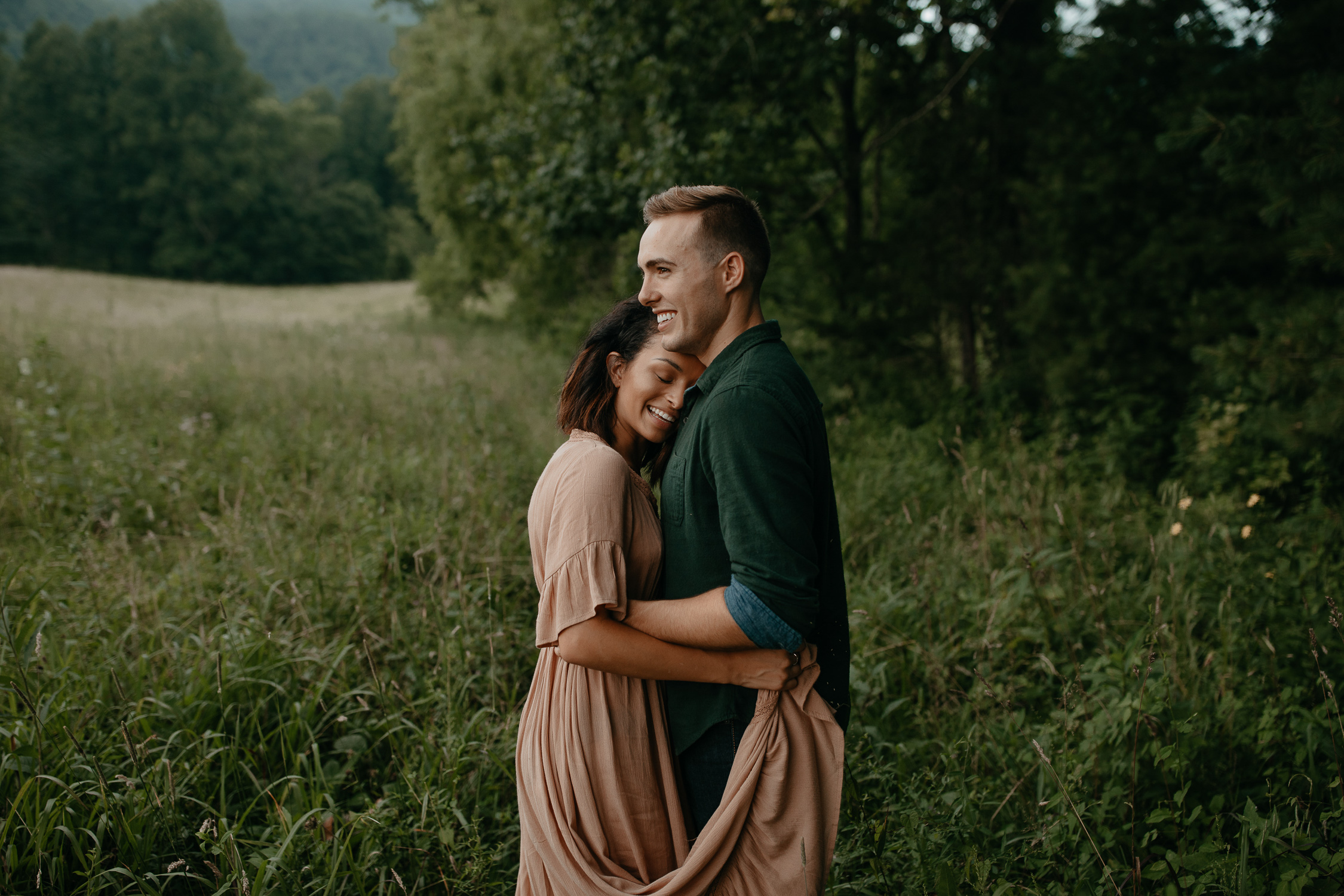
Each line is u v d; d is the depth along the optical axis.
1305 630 2.83
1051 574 3.34
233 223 66.62
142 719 2.37
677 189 1.49
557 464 1.55
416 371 9.66
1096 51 7.08
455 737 2.39
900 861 2.00
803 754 1.46
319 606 3.19
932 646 3.03
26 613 2.72
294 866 1.97
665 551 1.54
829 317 9.65
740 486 1.33
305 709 2.59
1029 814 2.16
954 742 2.38
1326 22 5.72
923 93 8.72
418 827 2.10
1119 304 6.94
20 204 61.69
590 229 8.53
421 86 24.00
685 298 1.46
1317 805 2.08
